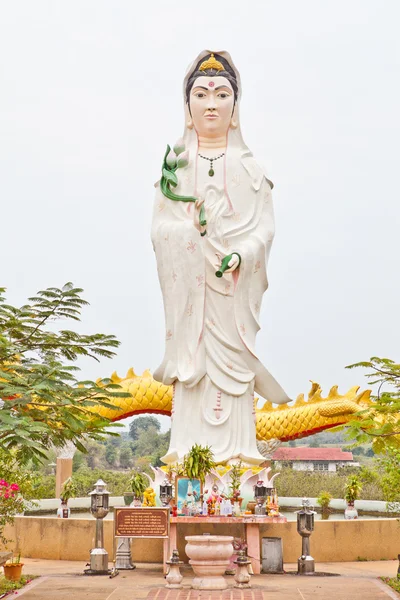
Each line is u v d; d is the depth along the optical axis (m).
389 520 23.81
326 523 23.22
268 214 25.14
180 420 24.05
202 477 20.62
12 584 17.58
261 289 24.73
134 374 31.92
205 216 24.28
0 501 18.73
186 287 24.25
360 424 18.11
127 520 18.92
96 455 89.75
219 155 25.33
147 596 16.44
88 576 19.44
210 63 25.66
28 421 14.10
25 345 16.14
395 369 18.41
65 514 28.45
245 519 20.03
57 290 15.97
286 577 19.66
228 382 24.06
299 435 31.09
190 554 17.47
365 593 16.86
